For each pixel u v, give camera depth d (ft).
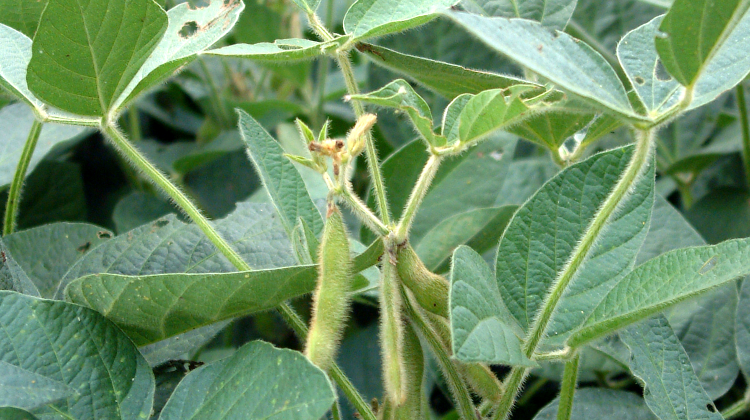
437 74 1.47
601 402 1.54
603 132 1.55
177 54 1.44
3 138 1.82
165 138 2.74
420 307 1.39
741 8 1.17
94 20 1.28
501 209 1.69
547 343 1.38
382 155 2.30
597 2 2.28
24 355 1.28
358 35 1.41
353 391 1.39
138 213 2.07
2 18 1.59
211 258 1.53
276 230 1.57
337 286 1.29
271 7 2.55
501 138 1.90
